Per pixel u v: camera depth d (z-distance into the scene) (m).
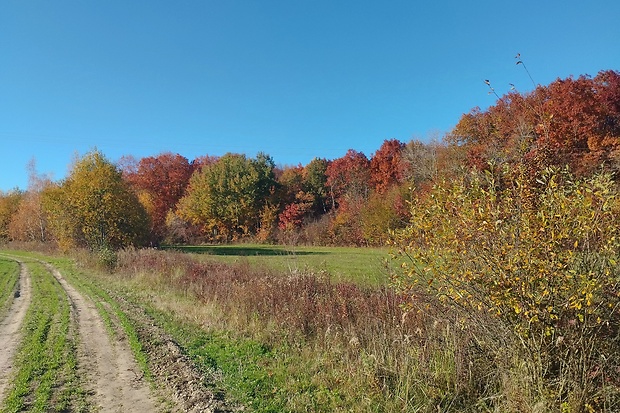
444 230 5.26
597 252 4.75
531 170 5.44
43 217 57.00
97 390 6.94
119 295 16.64
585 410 4.58
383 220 43.41
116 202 36.50
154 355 8.70
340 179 67.12
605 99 26.00
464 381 5.80
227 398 6.38
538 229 4.74
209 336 10.02
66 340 10.12
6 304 15.82
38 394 6.75
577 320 4.77
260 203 64.69
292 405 6.02
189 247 50.56
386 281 9.38
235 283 13.62
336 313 9.30
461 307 5.58
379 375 6.42
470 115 35.72
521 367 4.99
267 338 9.39
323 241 53.97
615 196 4.60
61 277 24.14
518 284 4.77
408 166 48.50
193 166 81.94
